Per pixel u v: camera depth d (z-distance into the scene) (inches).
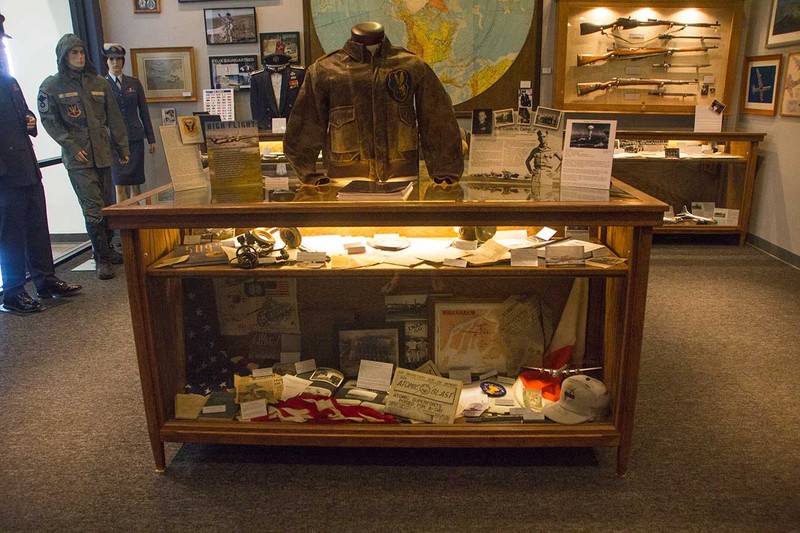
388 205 79.0
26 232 160.6
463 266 83.2
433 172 98.3
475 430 85.6
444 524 78.1
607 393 87.7
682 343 133.5
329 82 96.0
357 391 91.4
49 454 94.7
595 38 221.0
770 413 104.7
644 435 98.5
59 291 167.0
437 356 95.8
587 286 93.6
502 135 92.1
